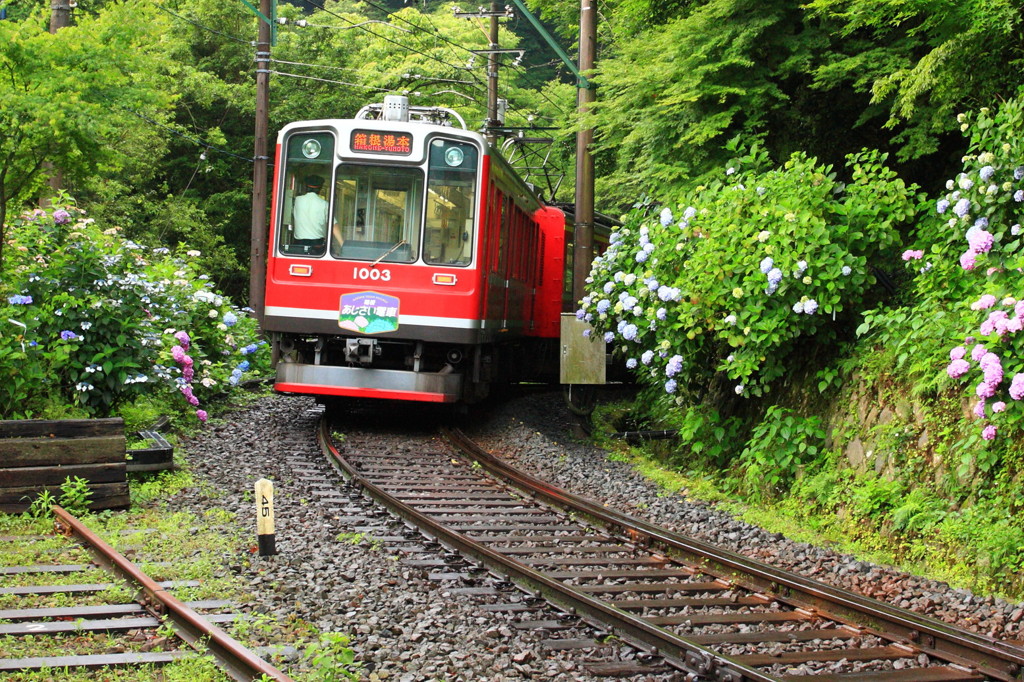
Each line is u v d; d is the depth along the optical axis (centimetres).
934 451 1091
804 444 1259
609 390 2452
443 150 1717
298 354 1802
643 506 1291
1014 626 821
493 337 1844
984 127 1118
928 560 997
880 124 1656
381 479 1376
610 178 2108
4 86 1490
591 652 739
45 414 1341
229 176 4531
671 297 1336
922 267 1190
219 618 745
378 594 843
